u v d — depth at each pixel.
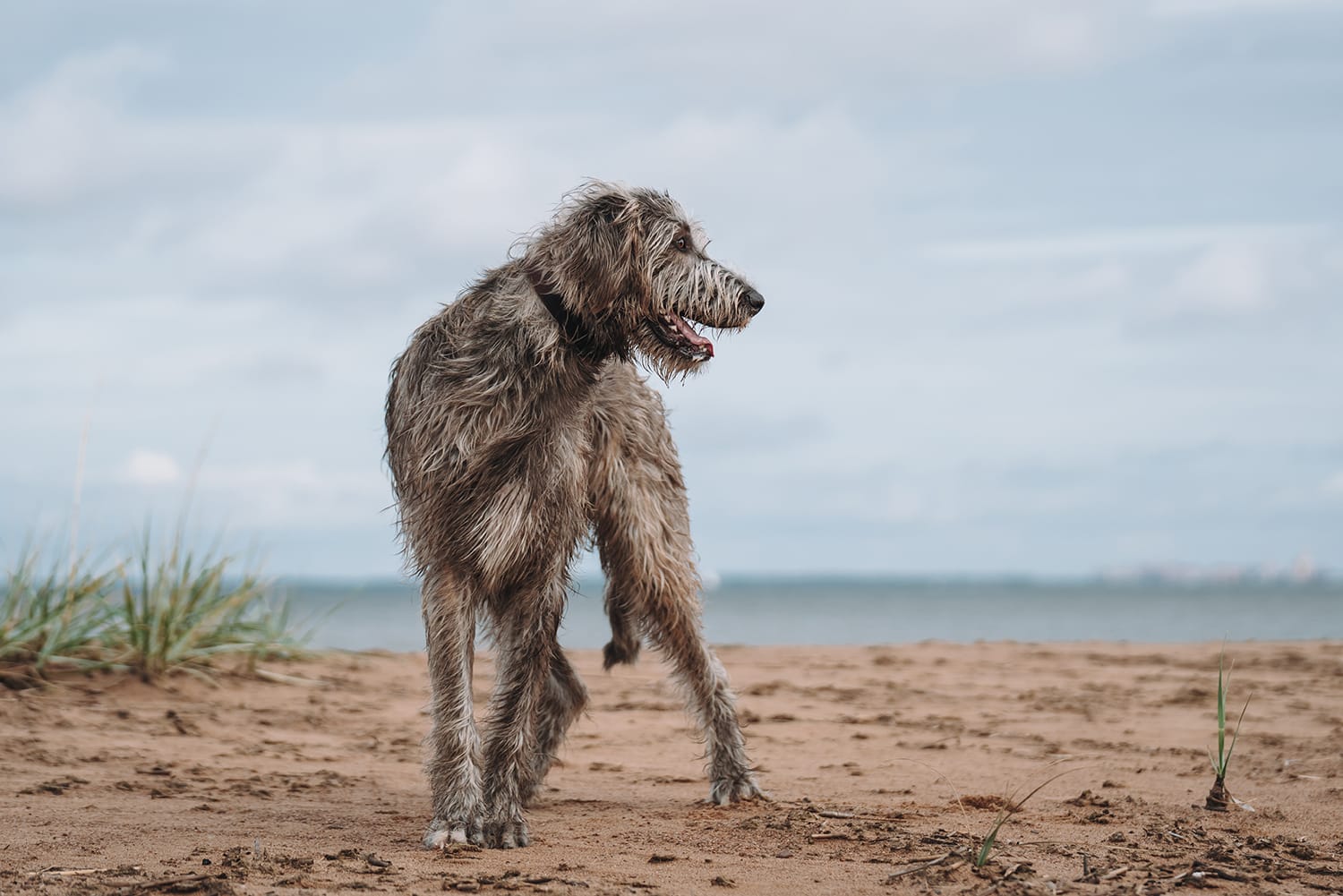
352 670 14.13
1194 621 54.75
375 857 5.58
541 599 6.59
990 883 5.17
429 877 5.30
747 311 6.86
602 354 6.64
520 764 6.46
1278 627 47.97
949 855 5.66
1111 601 110.00
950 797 7.66
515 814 6.29
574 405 6.62
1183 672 14.81
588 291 6.46
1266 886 5.23
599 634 36.25
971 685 13.66
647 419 7.74
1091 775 8.41
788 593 159.25
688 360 6.79
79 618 12.08
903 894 5.09
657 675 14.96
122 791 7.49
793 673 14.81
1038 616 65.62
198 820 6.62
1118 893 5.03
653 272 6.68
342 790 7.81
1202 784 8.07
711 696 7.70
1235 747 9.50
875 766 8.84
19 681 11.19
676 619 7.72
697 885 5.25
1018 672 14.91
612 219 6.54
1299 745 9.55
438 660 6.39
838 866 5.64
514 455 6.46
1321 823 6.81
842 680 14.05
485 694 13.00
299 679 12.88
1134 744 9.70
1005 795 7.68
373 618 60.03
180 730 9.91
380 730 10.48
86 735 9.45
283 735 10.04
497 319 6.50
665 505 7.77
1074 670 15.08
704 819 6.88
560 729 7.70
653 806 7.39
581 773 8.72
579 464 6.71
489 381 6.38
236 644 13.18
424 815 6.98
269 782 7.98
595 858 5.81
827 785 8.12
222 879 5.00
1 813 6.68
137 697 11.28
